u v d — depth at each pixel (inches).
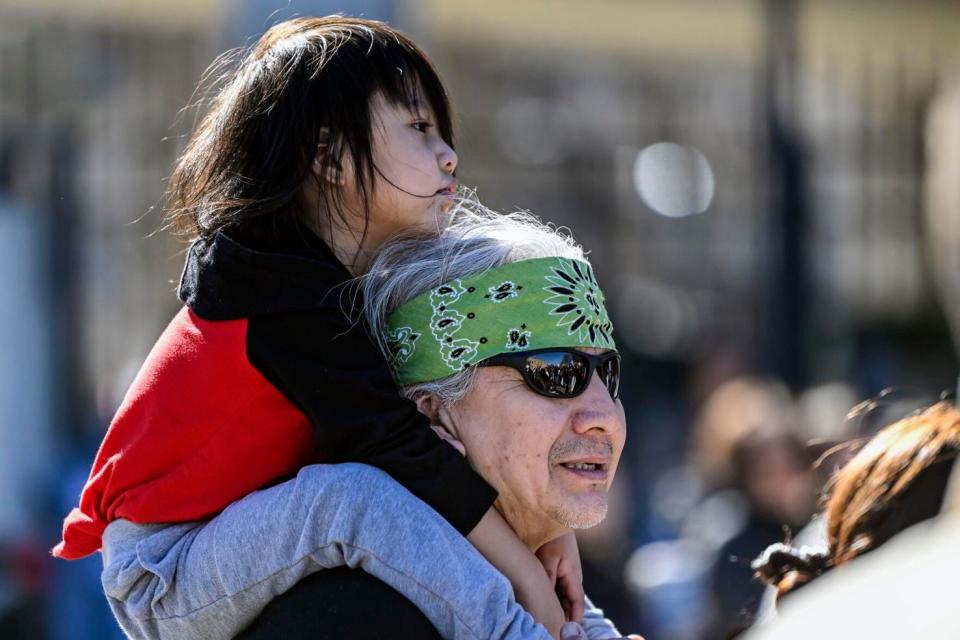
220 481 271.4
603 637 308.2
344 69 277.3
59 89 978.7
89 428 826.8
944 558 173.8
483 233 291.9
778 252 958.4
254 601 263.6
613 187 1251.8
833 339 1084.5
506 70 1203.9
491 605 257.1
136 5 938.1
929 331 1093.1
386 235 288.0
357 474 262.2
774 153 966.4
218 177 279.9
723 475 717.9
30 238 778.2
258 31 528.4
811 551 311.0
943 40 1063.6
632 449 1118.4
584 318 281.4
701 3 1022.4
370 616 255.4
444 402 281.0
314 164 277.4
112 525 278.1
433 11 989.8
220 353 270.4
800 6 1015.6
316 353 267.6
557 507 277.4
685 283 1299.2
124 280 993.5
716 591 669.9
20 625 720.3
